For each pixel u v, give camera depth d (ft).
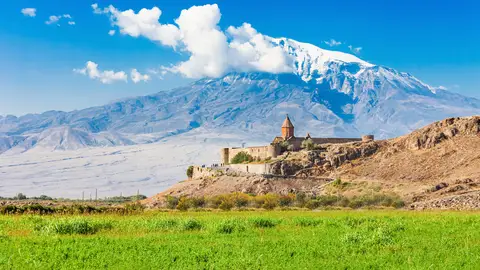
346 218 147.33
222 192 393.09
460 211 197.06
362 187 356.18
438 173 360.28
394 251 87.45
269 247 91.81
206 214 196.34
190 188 417.28
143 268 75.05
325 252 85.87
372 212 200.95
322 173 423.64
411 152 411.13
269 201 311.68
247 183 397.60
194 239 102.58
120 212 189.57
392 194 322.75
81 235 110.42
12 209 195.83
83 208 202.08
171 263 78.69
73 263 78.64
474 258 78.64
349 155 435.94
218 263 77.20
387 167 397.39
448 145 396.57
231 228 117.19
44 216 162.50
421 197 300.81
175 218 140.97
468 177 326.24
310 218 147.54
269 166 436.76
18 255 84.38
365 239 96.84
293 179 400.47
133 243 97.14
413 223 131.34
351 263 77.41
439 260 78.13
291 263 77.51
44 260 81.30
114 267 76.07
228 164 525.34
